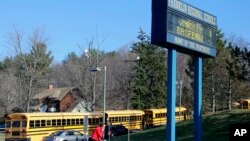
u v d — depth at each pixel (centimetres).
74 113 4609
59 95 8638
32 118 4100
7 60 9600
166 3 1920
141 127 5950
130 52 9031
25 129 4044
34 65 7325
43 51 7844
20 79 7444
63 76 10144
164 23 1919
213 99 7069
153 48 7944
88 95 6812
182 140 3497
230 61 4219
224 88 7069
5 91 7438
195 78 2314
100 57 7406
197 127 2280
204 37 2256
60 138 3841
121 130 4931
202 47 2233
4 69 9412
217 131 3597
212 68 6981
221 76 6944
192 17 2130
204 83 7075
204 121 4116
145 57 7888
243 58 3825
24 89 7394
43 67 8200
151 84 7850
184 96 8112
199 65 2320
